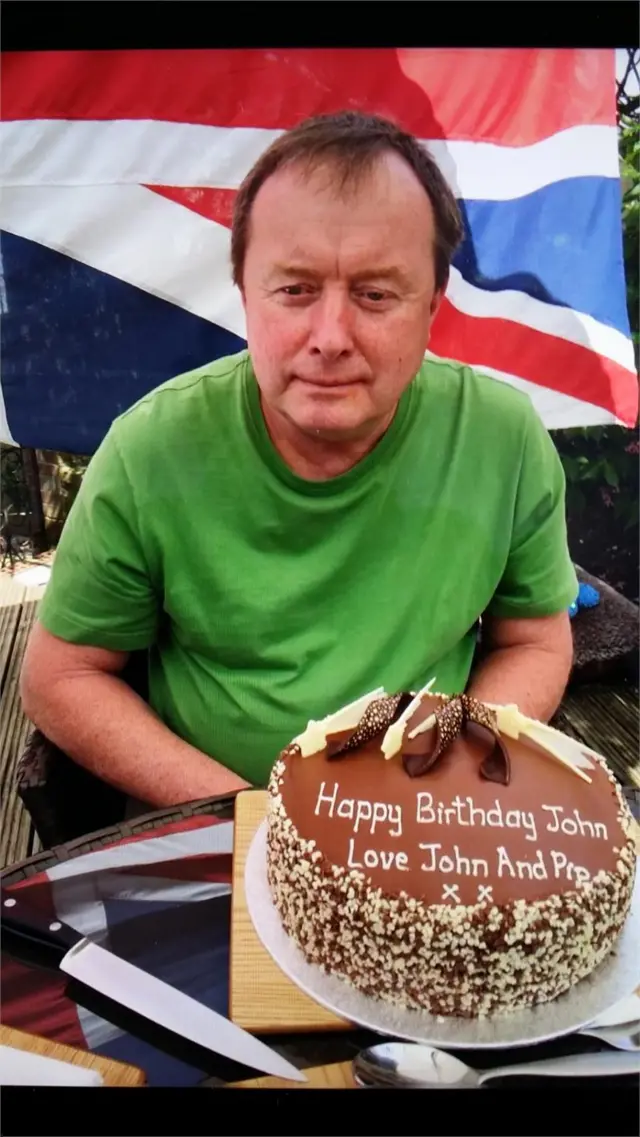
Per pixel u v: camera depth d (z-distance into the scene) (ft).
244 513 3.89
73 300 4.44
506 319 4.65
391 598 4.05
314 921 2.54
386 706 2.94
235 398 3.81
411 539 4.02
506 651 4.58
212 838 3.12
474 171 4.36
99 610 4.05
